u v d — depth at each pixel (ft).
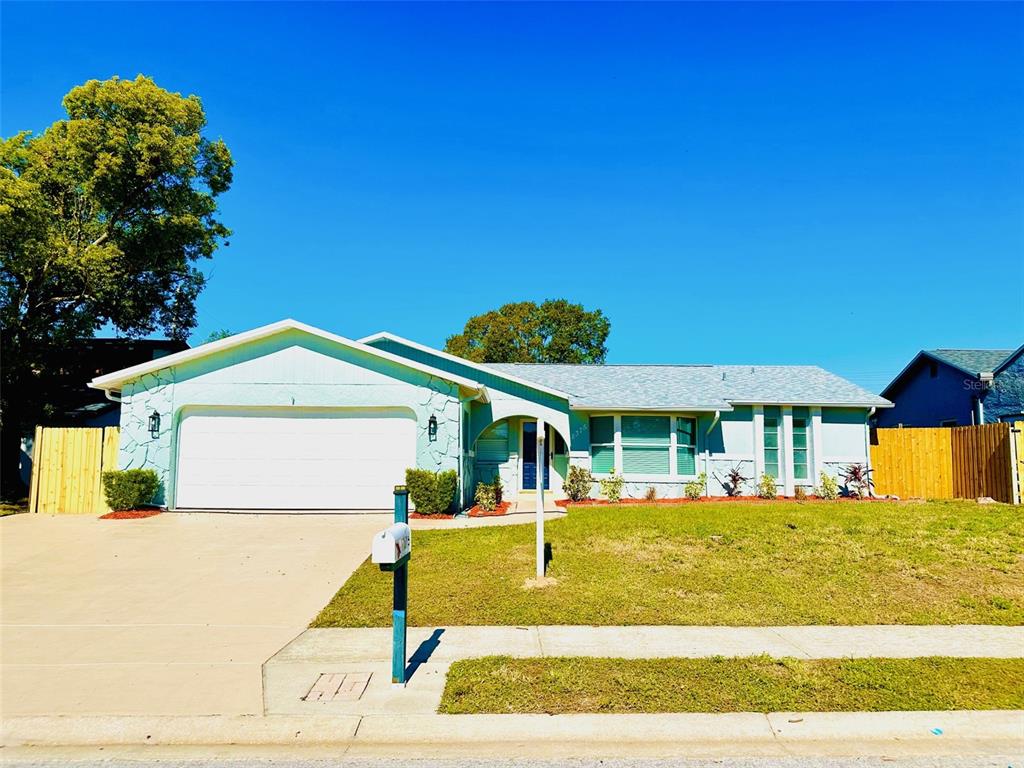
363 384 47.88
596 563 30.35
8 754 14.24
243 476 47.21
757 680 17.57
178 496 46.93
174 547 35.09
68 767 13.70
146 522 42.24
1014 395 65.87
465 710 15.90
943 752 14.25
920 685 17.28
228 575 29.66
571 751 14.34
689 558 31.19
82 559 32.42
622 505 51.11
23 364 61.36
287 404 47.52
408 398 47.93
